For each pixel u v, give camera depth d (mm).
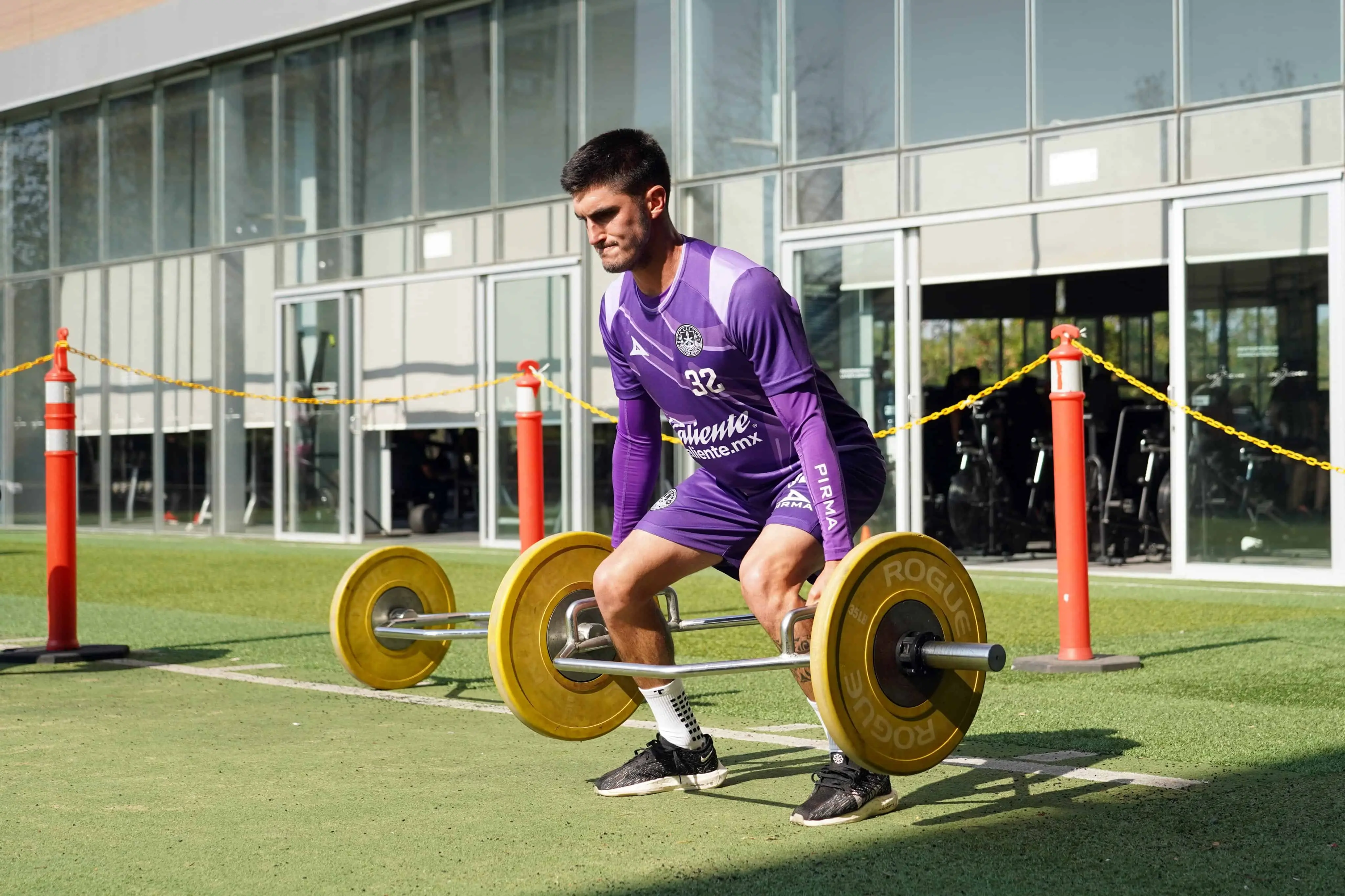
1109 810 3100
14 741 4059
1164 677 5051
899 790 3344
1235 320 9000
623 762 3738
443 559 11453
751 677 5246
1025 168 9906
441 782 3496
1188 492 9211
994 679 5051
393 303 13844
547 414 12555
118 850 2846
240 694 4914
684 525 3209
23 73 17219
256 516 15094
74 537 5902
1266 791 3262
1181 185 9219
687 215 11688
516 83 12867
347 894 2529
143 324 16391
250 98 15195
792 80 11047
